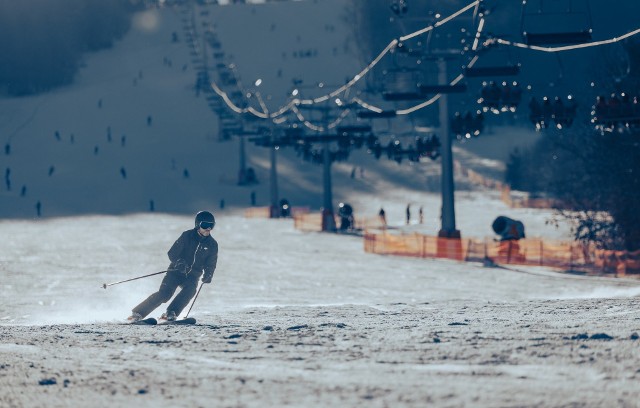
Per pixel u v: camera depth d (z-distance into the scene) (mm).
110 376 17266
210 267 34062
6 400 14867
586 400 13797
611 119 68562
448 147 125125
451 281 82000
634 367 17062
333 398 14500
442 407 13484
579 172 126375
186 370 18078
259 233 164375
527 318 30734
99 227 178875
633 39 97312
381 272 90500
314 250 123062
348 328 26969
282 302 55594
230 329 27578
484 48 88312
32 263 92875
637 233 116062
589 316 30922
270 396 14820
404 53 100500
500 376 16516
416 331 25297
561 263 107000
